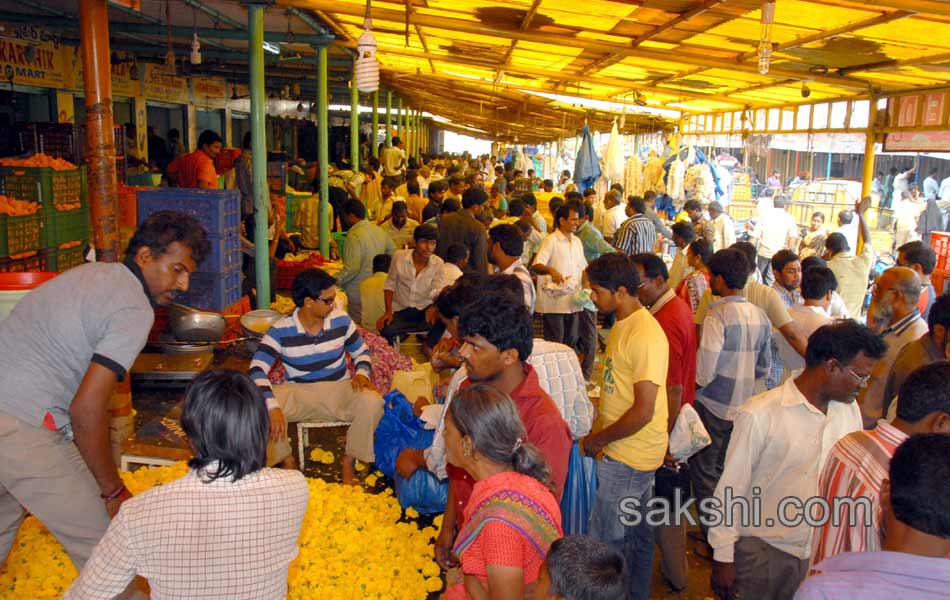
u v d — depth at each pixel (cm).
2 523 327
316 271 516
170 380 654
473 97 1919
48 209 887
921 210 1320
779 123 1116
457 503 319
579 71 1052
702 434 404
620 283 366
